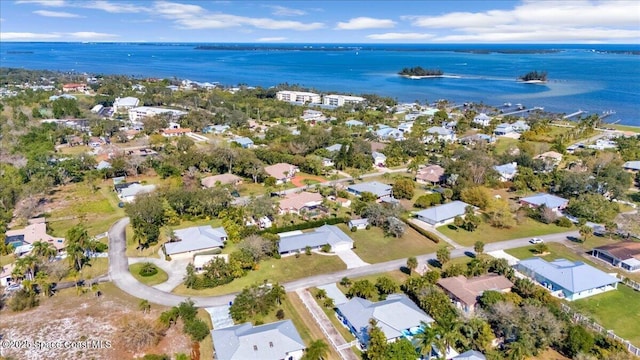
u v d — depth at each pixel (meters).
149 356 62.41
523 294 79.56
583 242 104.38
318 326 71.81
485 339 63.75
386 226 110.50
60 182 142.12
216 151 153.25
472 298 75.56
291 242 97.75
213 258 88.81
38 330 70.31
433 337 59.31
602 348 64.69
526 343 62.78
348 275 88.31
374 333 63.22
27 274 83.00
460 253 98.31
